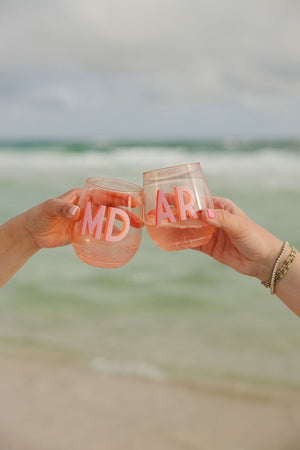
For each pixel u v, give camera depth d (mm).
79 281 6426
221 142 40719
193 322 4914
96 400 3371
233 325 4809
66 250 8180
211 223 1438
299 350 4184
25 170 24531
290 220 10008
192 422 3105
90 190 1396
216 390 3520
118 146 37219
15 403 3334
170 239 1429
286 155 26719
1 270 1617
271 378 3717
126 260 1423
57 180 19109
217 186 16328
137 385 3602
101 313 5246
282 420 3127
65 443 2848
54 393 3480
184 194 1426
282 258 1547
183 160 27906
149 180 1460
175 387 3582
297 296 1538
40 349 4305
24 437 2898
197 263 7125
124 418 3133
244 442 2883
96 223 1371
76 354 4176
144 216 1498
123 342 4441
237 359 4051
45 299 5762
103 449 2789
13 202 13117
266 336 4508
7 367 3924
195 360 4043
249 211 11266
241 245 1556
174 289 5988
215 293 5809
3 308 5484
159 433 2965
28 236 1606
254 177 18828
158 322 4945
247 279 6285
